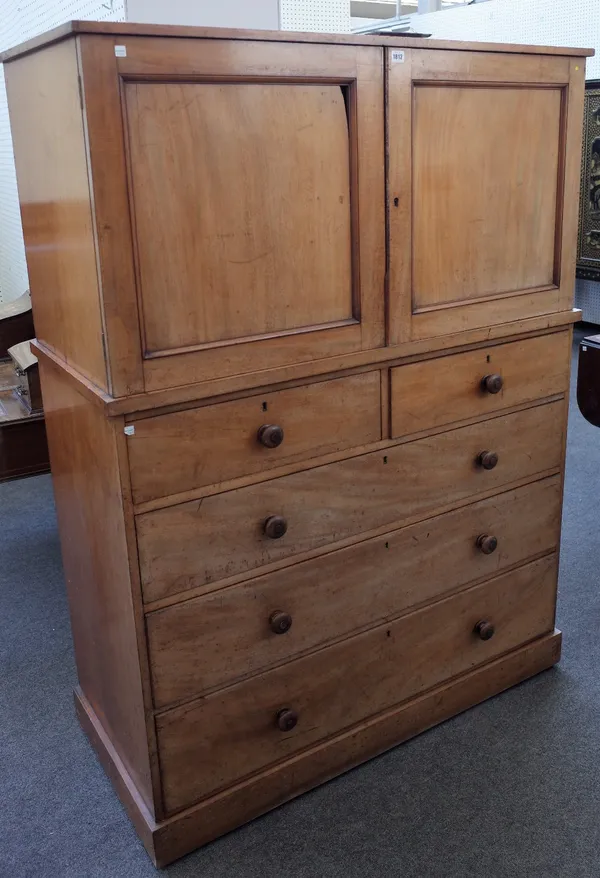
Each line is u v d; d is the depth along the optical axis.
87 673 2.40
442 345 2.11
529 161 2.17
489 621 2.51
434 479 2.25
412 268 2.02
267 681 2.09
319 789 2.26
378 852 2.05
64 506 2.25
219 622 1.97
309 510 2.04
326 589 2.13
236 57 1.64
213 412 1.82
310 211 1.84
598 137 5.96
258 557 1.99
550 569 2.62
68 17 2.90
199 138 1.65
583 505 3.77
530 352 2.34
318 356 1.93
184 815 2.04
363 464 2.10
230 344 1.80
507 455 2.39
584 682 2.65
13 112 1.95
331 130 1.82
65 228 1.75
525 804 2.18
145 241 1.65
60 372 2.00
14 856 2.07
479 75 1.98
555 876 1.97
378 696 2.33
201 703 2.00
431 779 2.28
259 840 2.10
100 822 2.17
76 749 2.44
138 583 1.83
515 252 2.22
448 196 2.04
